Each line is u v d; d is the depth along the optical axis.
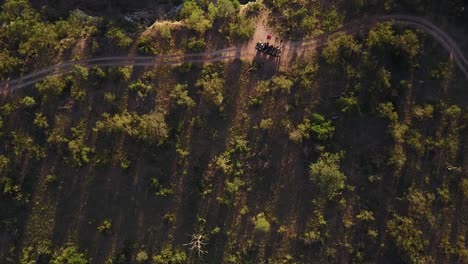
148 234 69.12
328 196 67.69
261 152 69.31
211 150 69.81
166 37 71.19
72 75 70.56
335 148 68.25
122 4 79.38
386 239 67.38
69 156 69.56
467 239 67.00
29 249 68.44
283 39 71.06
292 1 71.44
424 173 68.00
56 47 71.25
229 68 70.75
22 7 72.00
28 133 69.81
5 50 70.94
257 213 68.94
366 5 70.38
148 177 69.38
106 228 68.44
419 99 68.69
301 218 68.56
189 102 68.50
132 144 69.50
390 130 67.50
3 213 69.12
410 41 66.88
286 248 68.31
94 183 69.56
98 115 70.12
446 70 68.62
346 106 67.81
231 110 70.12
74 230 69.19
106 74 70.50
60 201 69.38
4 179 68.44
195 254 68.38
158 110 69.75
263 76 70.50
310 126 68.19
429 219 66.81
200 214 69.12
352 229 67.94
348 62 69.00
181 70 70.06
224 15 71.12
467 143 67.81
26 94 70.62
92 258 68.75
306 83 69.19
